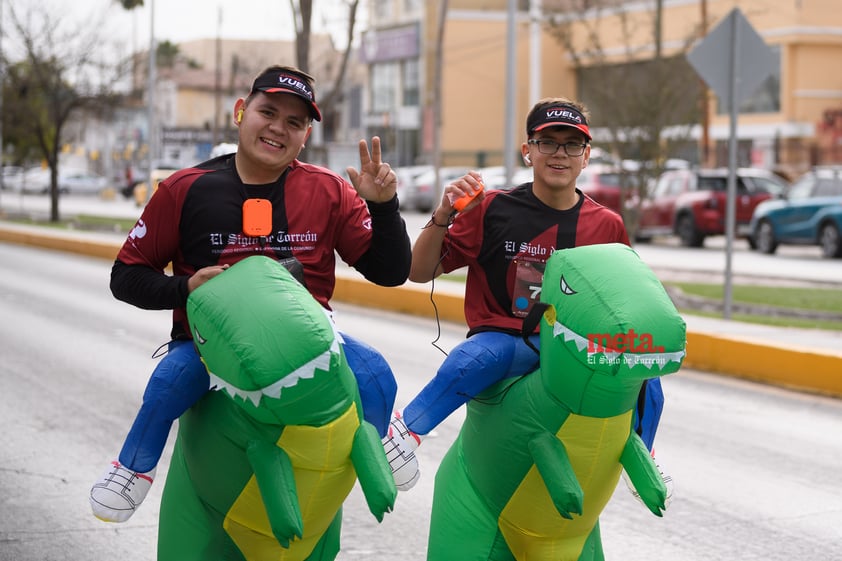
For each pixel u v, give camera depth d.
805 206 23.52
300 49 20.34
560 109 4.68
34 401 9.59
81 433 8.49
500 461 4.36
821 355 10.26
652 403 4.48
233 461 3.87
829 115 42.28
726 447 8.29
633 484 4.17
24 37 33.66
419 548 6.18
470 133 54.12
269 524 3.92
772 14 43.25
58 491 7.09
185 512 4.12
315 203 4.29
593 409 4.01
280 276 3.73
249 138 4.16
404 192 38.50
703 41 12.77
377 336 13.30
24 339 12.92
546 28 21.98
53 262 22.81
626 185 19.94
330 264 4.39
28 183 60.16
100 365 11.30
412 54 54.69
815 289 16.84
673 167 32.16
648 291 3.88
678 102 19.94
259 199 4.20
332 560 4.27
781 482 7.41
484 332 4.63
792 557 6.02
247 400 3.64
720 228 25.89
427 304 15.18
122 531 6.39
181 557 4.11
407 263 4.43
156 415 4.05
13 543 6.16
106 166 66.12
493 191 4.81
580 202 4.82
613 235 4.79
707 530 6.46
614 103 19.56
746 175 27.00
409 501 7.05
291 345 3.57
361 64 59.16
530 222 4.72
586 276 3.94
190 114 77.62
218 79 57.59
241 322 3.62
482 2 55.31
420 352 12.10
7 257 23.92
